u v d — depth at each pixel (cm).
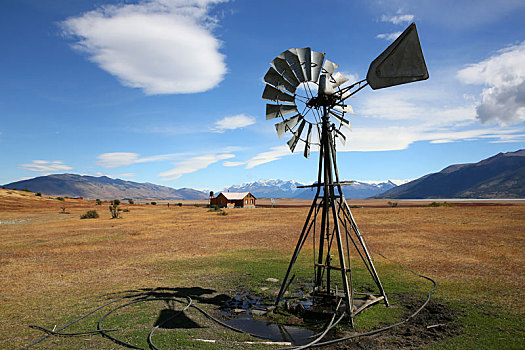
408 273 1209
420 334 686
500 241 1814
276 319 805
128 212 5806
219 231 2695
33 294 1012
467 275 1141
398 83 774
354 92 845
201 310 864
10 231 2795
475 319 755
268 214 4800
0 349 639
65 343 664
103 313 841
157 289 1068
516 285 1006
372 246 1798
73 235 2495
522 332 677
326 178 884
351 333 706
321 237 929
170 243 2064
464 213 3741
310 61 865
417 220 3152
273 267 1373
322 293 933
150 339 672
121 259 1566
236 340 675
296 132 884
